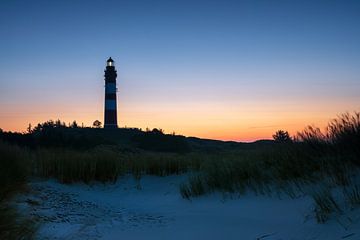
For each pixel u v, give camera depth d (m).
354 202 7.35
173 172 19.77
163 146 62.22
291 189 10.17
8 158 13.19
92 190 17.14
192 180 15.02
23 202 10.52
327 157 10.44
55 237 7.87
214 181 13.42
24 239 6.94
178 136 67.75
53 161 18.08
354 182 8.62
